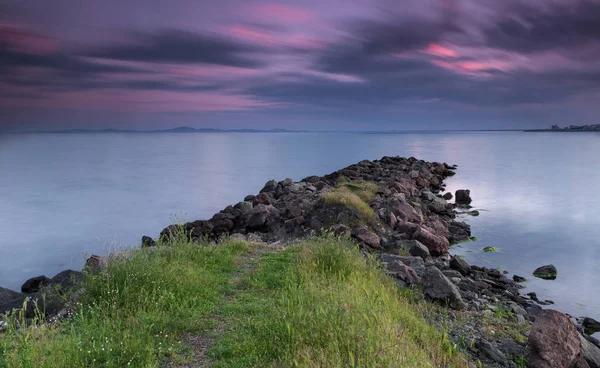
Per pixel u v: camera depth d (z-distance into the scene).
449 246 22.52
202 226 24.11
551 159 95.31
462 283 14.35
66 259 26.53
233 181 66.00
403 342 6.86
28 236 32.62
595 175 61.53
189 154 137.25
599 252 21.30
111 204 46.44
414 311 10.08
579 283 16.53
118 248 12.63
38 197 51.09
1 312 11.87
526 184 51.62
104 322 7.92
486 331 9.98
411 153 128.00
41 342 6.89
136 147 189.75
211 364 6.76
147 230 34.78
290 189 36.84
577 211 33.28
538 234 25.38
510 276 17.55
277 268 12.48
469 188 48.31
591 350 9.45
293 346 6.48
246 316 8.68
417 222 22.58
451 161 91.94
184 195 52.28
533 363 8.50
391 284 11.53
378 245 18.14
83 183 63.59
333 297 8.34
